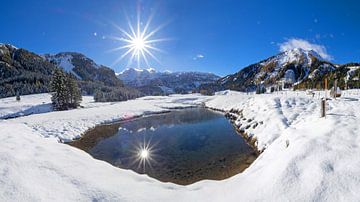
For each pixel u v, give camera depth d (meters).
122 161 17.14
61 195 5.80
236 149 18.62
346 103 23.83
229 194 6.62
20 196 5.34
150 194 6.75
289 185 5.90
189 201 6.46
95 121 35.31
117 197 6.17
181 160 16.67
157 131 29.12
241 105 41.66
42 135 22.25
